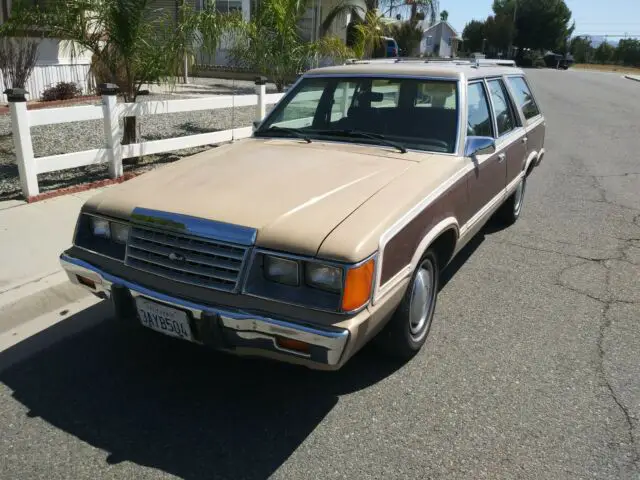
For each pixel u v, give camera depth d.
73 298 4.40
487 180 4.52
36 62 12.32
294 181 3.36
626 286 4.86
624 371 3.59
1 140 8.98
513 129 5.50
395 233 2.94
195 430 3.00
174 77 8.23
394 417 3.12
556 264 5.31
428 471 2.72
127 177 7.06
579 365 3.64
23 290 4.24
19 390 3.31
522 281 4.92
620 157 10.44
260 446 2.88
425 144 4.06
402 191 3.29
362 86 4.46
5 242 5.03
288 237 2.76
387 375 3.50
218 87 17.14
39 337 3.89
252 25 10.05
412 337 3.59
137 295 3.03
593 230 6.31
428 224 3.36
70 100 12.45
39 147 8.65
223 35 9.39
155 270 3.05
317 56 11.41
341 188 3.27
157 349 3.77
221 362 3.64
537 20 66.12
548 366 3.63
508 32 66.31
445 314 4.30
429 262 3.63
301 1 10.55
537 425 3.06
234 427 3.03
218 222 2.90
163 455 2.81
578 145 11.60
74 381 3.41
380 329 3.09
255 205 3.04
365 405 3.22
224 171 3.57
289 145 4.16
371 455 2.83
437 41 61.69
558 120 15.26
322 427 3.03
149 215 3.08
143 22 7.29
